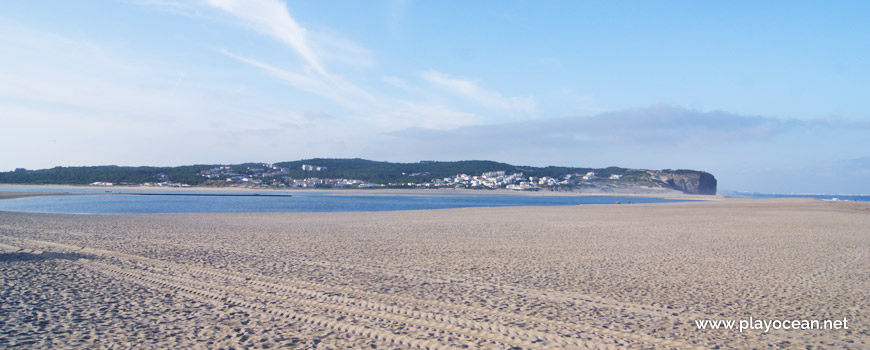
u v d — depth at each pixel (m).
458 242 16.69
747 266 11.66
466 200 89.06
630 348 5.66
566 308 7.48
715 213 35.47
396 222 26.16
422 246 15.49
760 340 6.01
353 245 15.65
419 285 9.19
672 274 10.55
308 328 6.38
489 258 12.88
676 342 5.89
